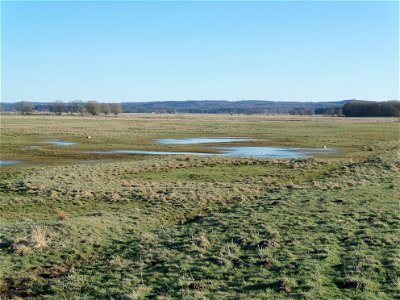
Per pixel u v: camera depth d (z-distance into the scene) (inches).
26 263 653.9
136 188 1165.7
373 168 1464.1
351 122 5590.6
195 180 1391.5
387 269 543.8
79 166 1558.8
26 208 988.6
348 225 734.5
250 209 898.1
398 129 4003.4
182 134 3324.3
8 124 4308.6
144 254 665.6
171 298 502.6
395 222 738.8
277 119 6840.6
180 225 848.3
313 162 1723.7
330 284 517.7
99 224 827.4
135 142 2652.6
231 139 2952.8
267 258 604.1
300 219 786.8
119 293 531.8
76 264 659.4
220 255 628.1
